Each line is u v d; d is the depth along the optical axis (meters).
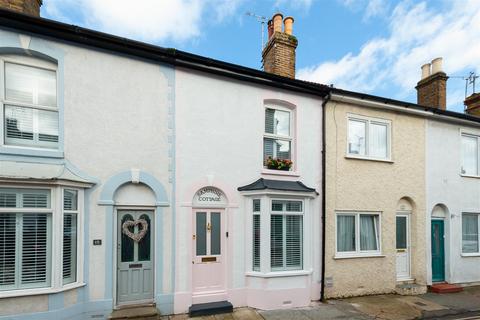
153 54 6.94
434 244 10.41
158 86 7.05
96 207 6.32
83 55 6.43
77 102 6.31
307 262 7.94
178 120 7.19
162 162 6.95
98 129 6.45
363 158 9.24
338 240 8.91
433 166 10.45
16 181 5.46
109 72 6.63
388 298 8.67
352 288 8.69
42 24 5.93
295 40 9.47
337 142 9.00
